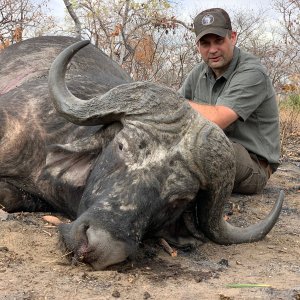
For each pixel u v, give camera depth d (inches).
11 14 154.6
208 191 55.1
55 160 59.1
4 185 67.6
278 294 46.9
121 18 148.3
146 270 51.3
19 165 66.7
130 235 49.0
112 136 55.5
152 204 51.1
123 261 50.3
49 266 49.4
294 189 93.5
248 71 76.8
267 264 55.7
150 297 44.6
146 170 51.4
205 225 58.4
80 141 57.6
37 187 66.1
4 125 67.4
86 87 69.3
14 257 50.9
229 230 59.9
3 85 85.4
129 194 50.3
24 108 68.4
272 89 82.5
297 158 126.1
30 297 42.9
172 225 57.3
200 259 56.1
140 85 54.4
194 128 53.1
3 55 93.3
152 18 138.6
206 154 52.5
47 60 88.4
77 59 83.4
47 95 69.4
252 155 81.8
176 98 53.9
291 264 56.2
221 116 72.6
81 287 45.5
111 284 46.6
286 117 175.3
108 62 90.7
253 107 76.2
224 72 78.7
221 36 76.1
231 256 57.7
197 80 85.3
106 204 49.7
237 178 81.1
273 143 83.7
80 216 49.6
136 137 52.3
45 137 65.7
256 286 48.4
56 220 63.1
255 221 73.0
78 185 58.4
